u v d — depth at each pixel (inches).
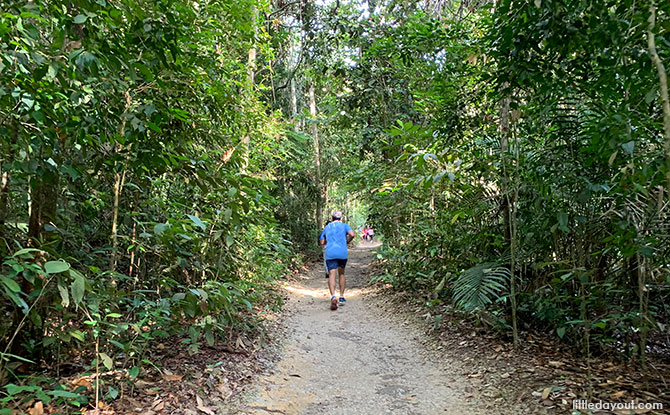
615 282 127.6
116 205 116.8
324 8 353.7
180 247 135.9
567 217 121.0
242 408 105.2
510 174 153.9
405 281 252.1
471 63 163.9
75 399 88.9
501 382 119.4
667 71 93.2
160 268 144.8
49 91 86.0
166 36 95.9
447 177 157.6
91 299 95.7
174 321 119.6
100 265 138.8
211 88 140.4
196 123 133.3
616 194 115.3
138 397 99.4
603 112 115.0
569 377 113.0
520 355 136.5
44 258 92.0
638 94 108.0
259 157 273.7
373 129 332.2
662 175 97.7
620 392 100.2
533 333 154.8
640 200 118.3
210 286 122.8
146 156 108.3
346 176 397.4
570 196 124.1
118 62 89.7
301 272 422.0
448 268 191.5
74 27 95.3
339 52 355.3
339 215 272.2
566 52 99.6
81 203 129.5
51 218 106.3
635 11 90.7
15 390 73.5
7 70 81.1
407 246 253.4
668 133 70.6
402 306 229.9
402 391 126.7
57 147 94.2
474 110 186.9
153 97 115.4
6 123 89.5
